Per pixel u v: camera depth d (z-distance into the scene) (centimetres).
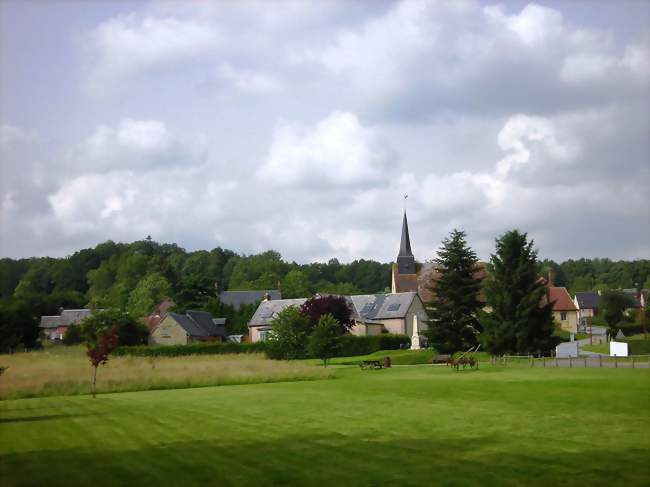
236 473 1524
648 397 2681
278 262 18550
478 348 7250
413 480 1404
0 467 1645
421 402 2844
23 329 9781
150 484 1446
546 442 1759
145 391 4156
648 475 1371
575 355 6556
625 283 19338
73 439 2066
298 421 2331
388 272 19938
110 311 9625
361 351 8638
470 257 7419
